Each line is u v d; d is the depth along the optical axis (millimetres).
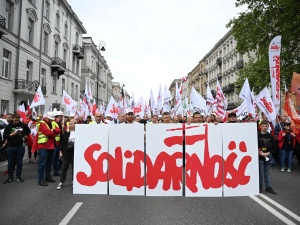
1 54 20391
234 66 44844
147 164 5953
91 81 51031
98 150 6094
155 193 5902
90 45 49781
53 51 30766
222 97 11609
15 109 22562
